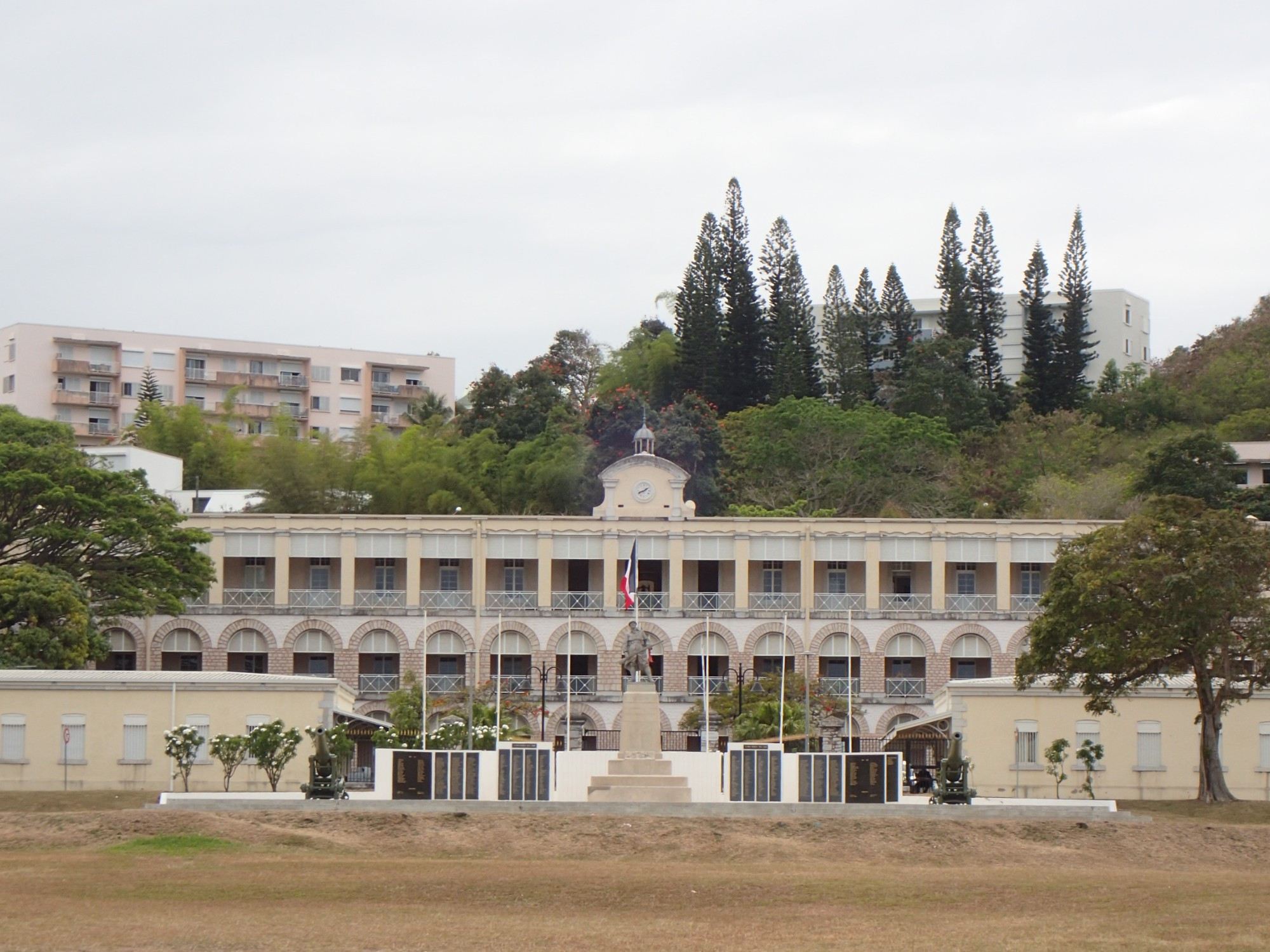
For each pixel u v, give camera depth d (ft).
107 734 246.06
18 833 174.09
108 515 290.15
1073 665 226.79
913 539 337.72
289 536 334.24
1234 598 213.25
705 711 300.40
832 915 139.85
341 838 175.83
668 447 396.98
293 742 227.61
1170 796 249.96
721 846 176.45
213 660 328.70
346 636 331.16
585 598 336.29
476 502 391.24
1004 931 132.67
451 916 136.87
